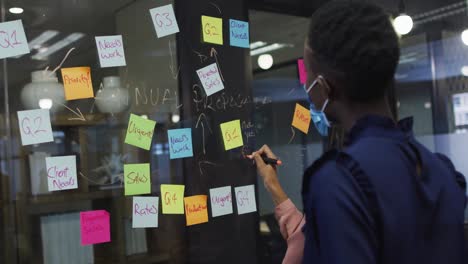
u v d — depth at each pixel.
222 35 1.64
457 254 0.73
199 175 1.55
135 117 1.42
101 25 1.40
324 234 0.66
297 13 1.91
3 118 1.26
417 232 0.68
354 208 0.65
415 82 2.85
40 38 1.31
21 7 1.29
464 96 2.87
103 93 1.38
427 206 0.70
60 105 1.31
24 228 1.28
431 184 0.73
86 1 1.38
